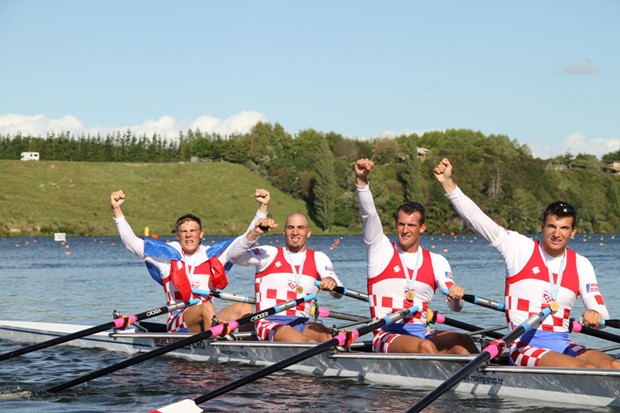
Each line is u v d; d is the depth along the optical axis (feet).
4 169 394.93
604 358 24.48
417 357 26.91
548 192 441.68
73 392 27.89
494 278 91.09
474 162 473.26
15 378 30.86
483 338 32.22
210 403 25.98
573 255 25.86
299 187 417.28
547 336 25.53
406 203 28.96
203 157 503.61
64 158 469.57
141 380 30.01
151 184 398.83
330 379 29.48
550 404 24.64
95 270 113.50
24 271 113.09
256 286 33.91
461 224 380.37
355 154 520.42
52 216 344.28
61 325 41.83
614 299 64.28
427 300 28.99
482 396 26.08
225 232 352.90
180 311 35.40
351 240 306.96
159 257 35.78
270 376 30.27
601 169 545.44
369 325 26.94
